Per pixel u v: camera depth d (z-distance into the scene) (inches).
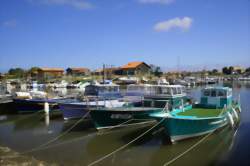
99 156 498.0
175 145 542.3
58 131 682.2
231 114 697.6
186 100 762.2
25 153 514.0
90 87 933.8
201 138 582.2
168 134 533.6
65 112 768.3
